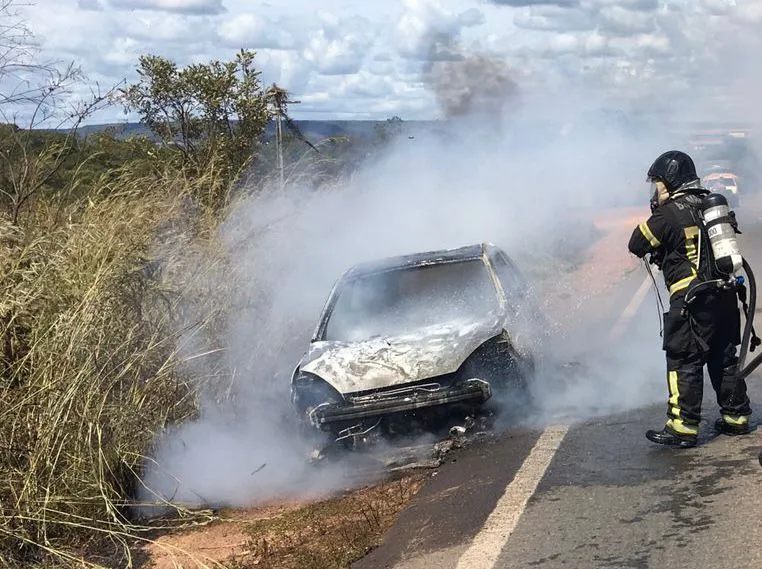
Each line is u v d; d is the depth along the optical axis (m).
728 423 5.96
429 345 6.87
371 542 5.12
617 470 5.53
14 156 7.25
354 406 6.50
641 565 4.15
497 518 5.00
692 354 5.73
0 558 4.86
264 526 5.79
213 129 12.31
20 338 5.80
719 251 5.60
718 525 4.48
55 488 5.36
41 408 5.47
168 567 5.18
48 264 6.08
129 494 5.96
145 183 7.71
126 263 6.52
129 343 6.29
